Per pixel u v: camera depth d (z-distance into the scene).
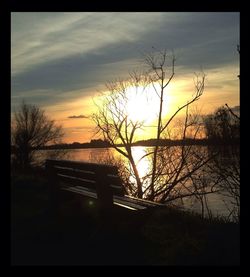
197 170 16.34
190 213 9.18
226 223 7.54
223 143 12.80
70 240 6.41
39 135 42.34
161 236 6.33
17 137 40.12
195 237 6.13
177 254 5.44
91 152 19.61
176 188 17.88
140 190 18.38
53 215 8.16
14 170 18.92
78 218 7.65
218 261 5.19
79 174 7.30
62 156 39.97
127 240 6.16
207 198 17.48
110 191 6.39
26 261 5.51
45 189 11.73
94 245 6.06
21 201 9.98
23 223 7.70
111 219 6.40
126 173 18.66
